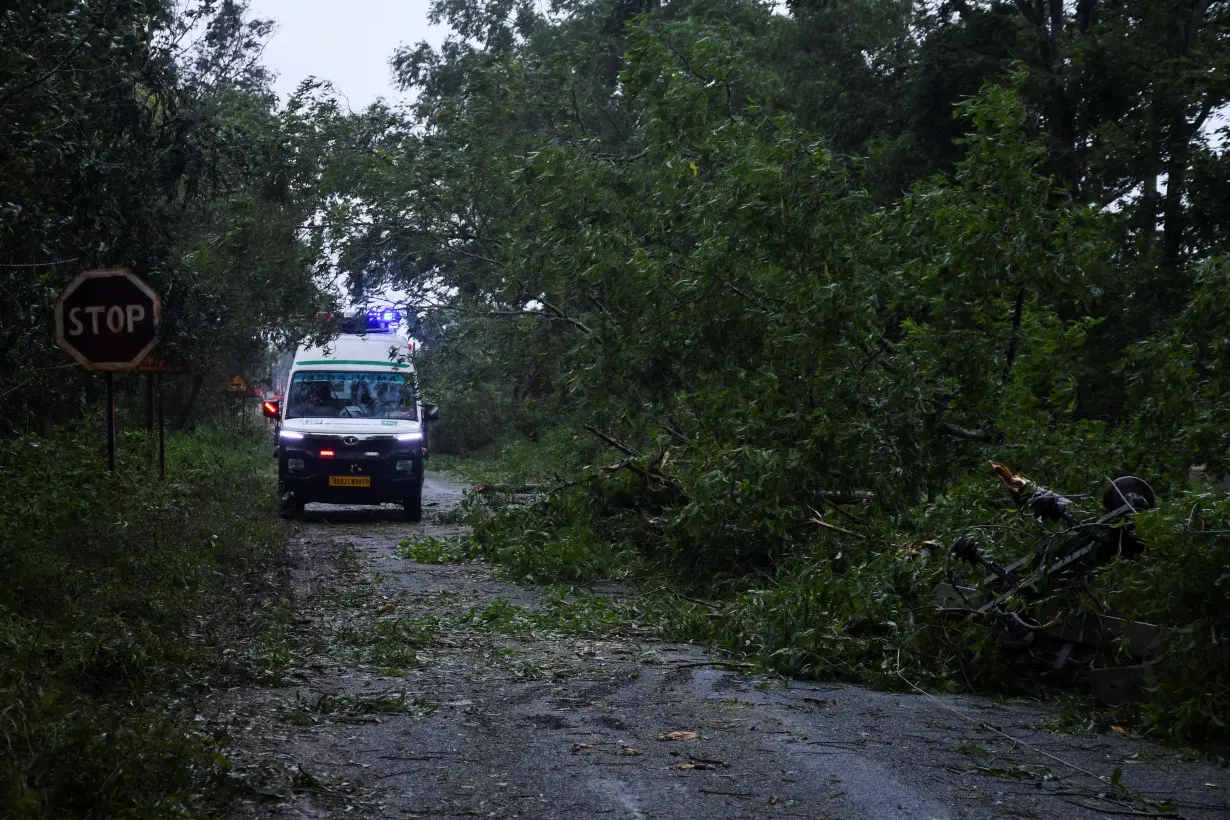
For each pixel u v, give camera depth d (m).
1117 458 9.02
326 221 18.77
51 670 6.02
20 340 11.27
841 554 9.52
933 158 24.03
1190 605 5.88
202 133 14.16
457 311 18.98
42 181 10.73
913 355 10.11
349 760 5.17
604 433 15.49
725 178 12.18
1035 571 6.86
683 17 29.80
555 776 4.96
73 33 10.56
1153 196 21.41
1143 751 5.57
